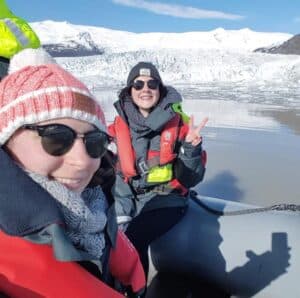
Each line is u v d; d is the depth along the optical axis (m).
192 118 2.64
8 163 0.84
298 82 24.48
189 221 2.78
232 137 7.78
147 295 2.75
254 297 2.57
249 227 2.61
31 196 0.83
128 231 2.69
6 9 1.58
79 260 0.93
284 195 4.64
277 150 6.69
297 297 2.41
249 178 5.19
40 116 0.88
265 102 14.61
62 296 0.90
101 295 0.96
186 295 2.74
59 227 0.86
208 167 5.66
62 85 0.91
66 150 0.90
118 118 2.82
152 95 2.72
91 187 1.14
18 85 0.90
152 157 2.72
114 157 1.23
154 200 2.74
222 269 2.64
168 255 2.83
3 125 0.89
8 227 0.82
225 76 28.00
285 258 2.46
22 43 1.50
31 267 0.87
